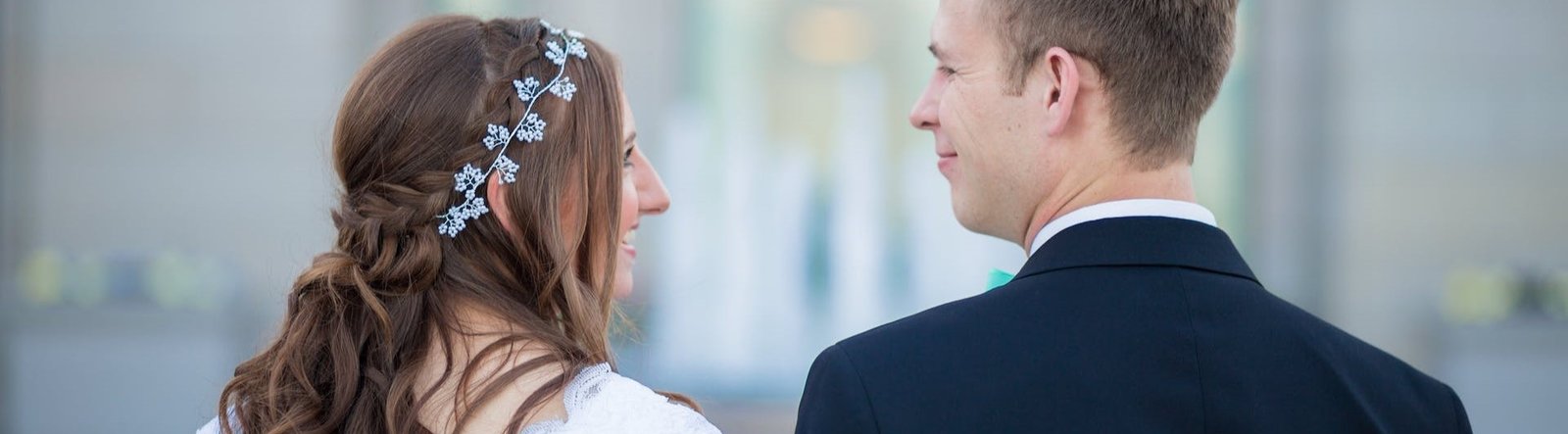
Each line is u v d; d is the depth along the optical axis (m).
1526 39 6.60
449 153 1.97
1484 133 6.62
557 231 2.00
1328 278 6.75
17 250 6.54
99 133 6.56
